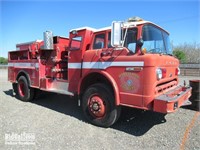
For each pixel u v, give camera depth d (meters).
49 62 6.33
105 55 4.41
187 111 5.85
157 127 4.52
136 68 3.85
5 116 5.16
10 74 7.99
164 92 4.19
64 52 6.15
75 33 5.16
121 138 3.91
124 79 4.04
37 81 6.48
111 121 4.35
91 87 4.62
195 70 19.86
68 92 5.39
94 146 3.54
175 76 5.05
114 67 4.21
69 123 4.71
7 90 9.60
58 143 3.63
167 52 5.18
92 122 4.64
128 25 4.10
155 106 3.62
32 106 6.34
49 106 6.38
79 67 5.05
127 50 4.05
